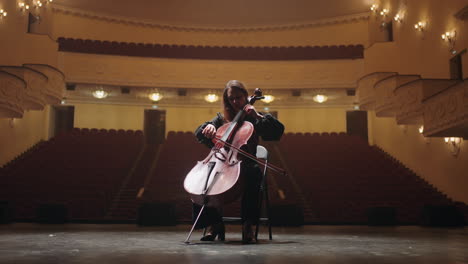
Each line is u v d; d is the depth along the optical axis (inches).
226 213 514.6
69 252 114.0
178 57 788.6
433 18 565.6
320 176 608.4
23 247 129.7
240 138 144.2
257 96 158.7
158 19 895.1
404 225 465.7
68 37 836.6
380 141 793.6
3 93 441.4
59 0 815.7
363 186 572.7
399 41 693.9
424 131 461.7
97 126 832.3
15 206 494.3
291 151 716.0
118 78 748.0
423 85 478.9
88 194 525.3
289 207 414.0
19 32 643.5
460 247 143.3
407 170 645.9
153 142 863.1
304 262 94.3
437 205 438.6
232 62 777.6
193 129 863.1
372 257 105.7
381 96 587.8
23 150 690.2
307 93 821.9
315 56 796.0
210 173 136.4
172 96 850.1
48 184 543.8
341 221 497.7
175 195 543.5
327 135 802.2
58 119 853.2
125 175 610.5
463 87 386.6
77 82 732.0
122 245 137.4
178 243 144.3
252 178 146.3
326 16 877.8
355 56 784.9
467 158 498.3
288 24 900.6
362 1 823.1
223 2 838.5
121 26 880.3
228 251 115.6
